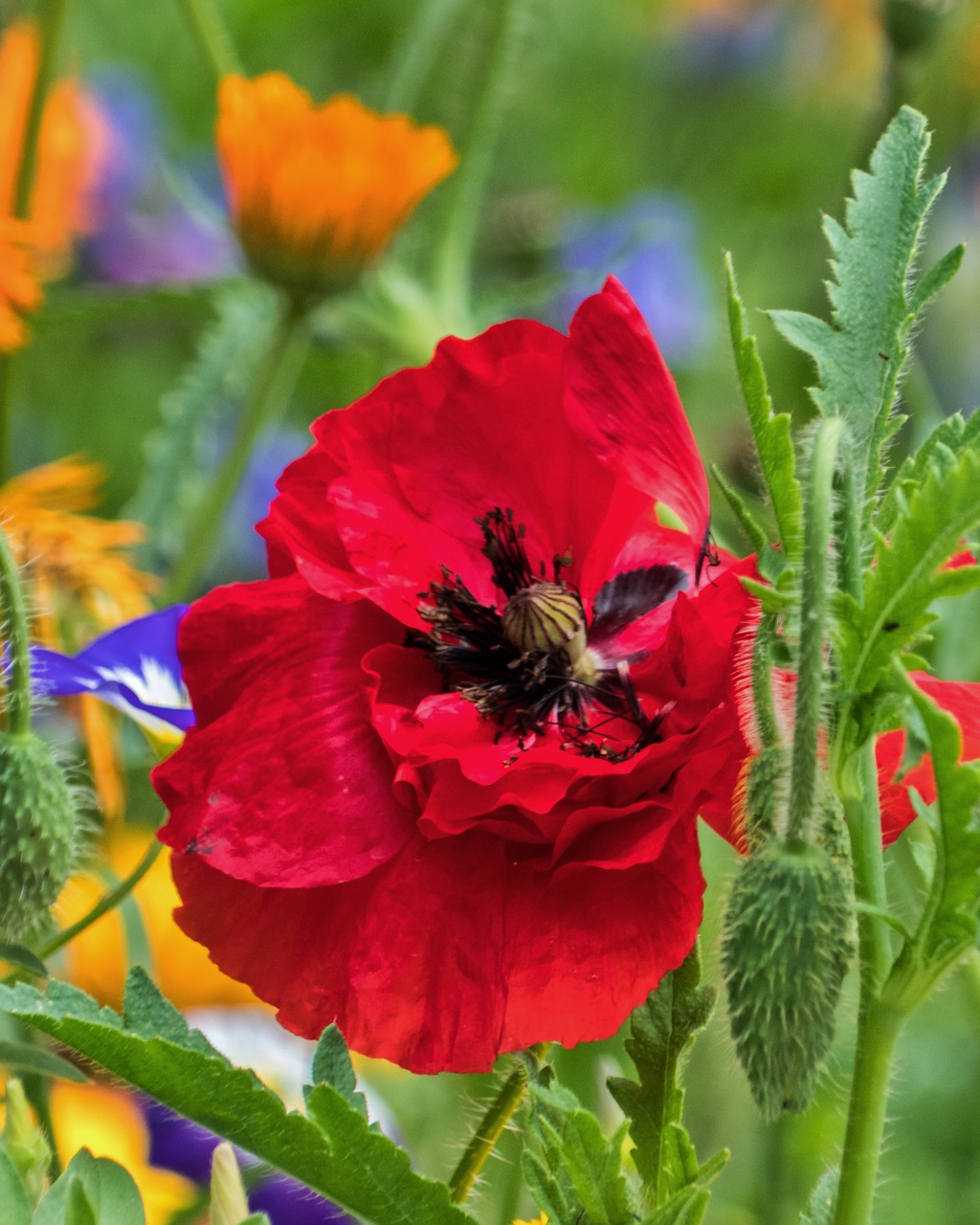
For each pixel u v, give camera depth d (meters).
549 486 0.47
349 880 0.45
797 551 0.44
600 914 0.44
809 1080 0.42
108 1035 0.42
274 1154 0.43
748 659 0.43
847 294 0.45
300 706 0.45
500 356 0.47
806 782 0.41
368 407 0.47
